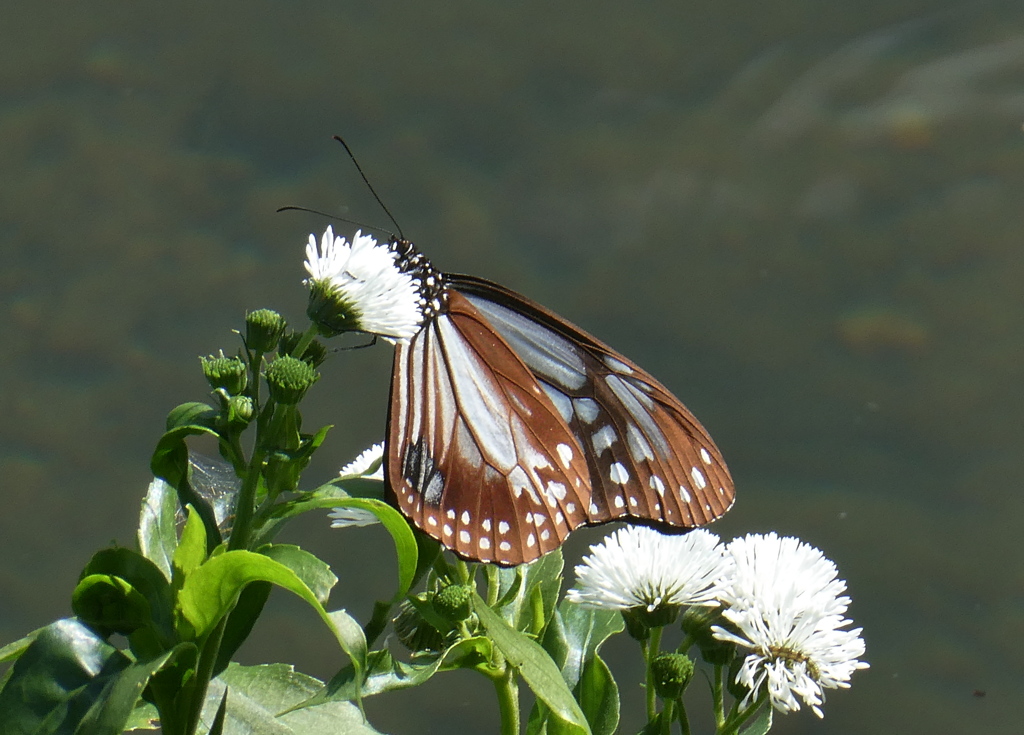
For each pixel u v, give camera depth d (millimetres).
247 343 1454
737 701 1446
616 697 1454
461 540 1459
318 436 1447
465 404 1486
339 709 1454
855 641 1444
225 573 1433
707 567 1453
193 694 1438
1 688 1424
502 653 1440
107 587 1437
